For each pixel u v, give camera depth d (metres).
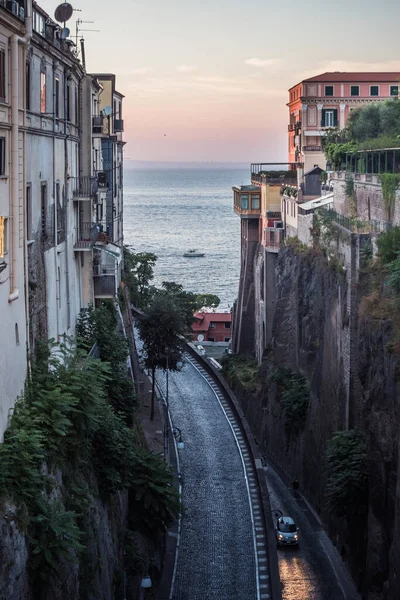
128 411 45.75
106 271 52.97
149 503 40.75
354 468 45.97
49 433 29.19
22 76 31.20
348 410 50.91
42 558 24.97
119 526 37.47
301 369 68.88
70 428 31.67
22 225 30.59
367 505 45.50
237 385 82.81
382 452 41.69
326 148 80.56
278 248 87.81
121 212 83.94
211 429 67.25
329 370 56.62
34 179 34.34
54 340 36.50
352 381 51.12
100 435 35.81
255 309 98.19
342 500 45.97
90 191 46.78
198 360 89.25
